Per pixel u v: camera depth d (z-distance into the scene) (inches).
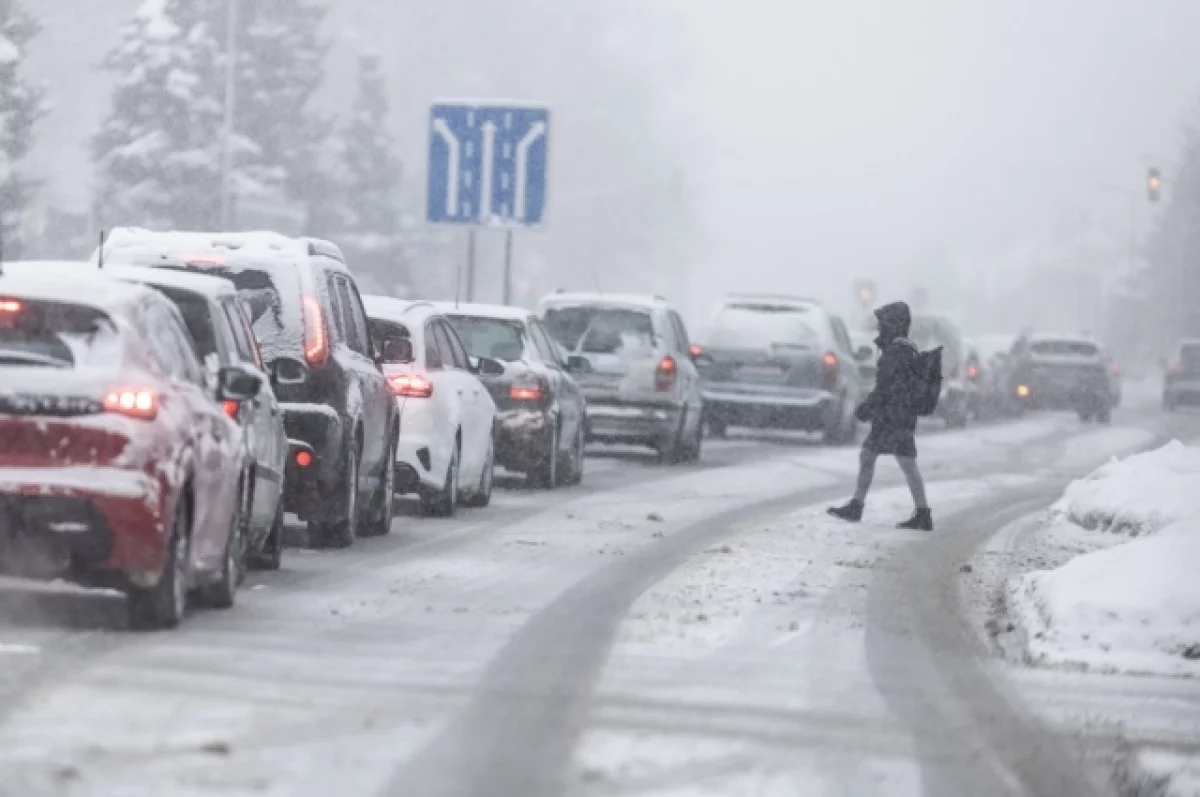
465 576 1675.7
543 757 935.0
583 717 1043.3
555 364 2810.0
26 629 1259.8
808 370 3890.3
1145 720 1141.1
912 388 2327.8
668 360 3216.0
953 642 1422.2
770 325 3919.8
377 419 1936.5
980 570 1909.4
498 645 1289.4
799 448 3895.2
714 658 1278.3
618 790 869.2
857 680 1219.9
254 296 1764.3
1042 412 6525.6
